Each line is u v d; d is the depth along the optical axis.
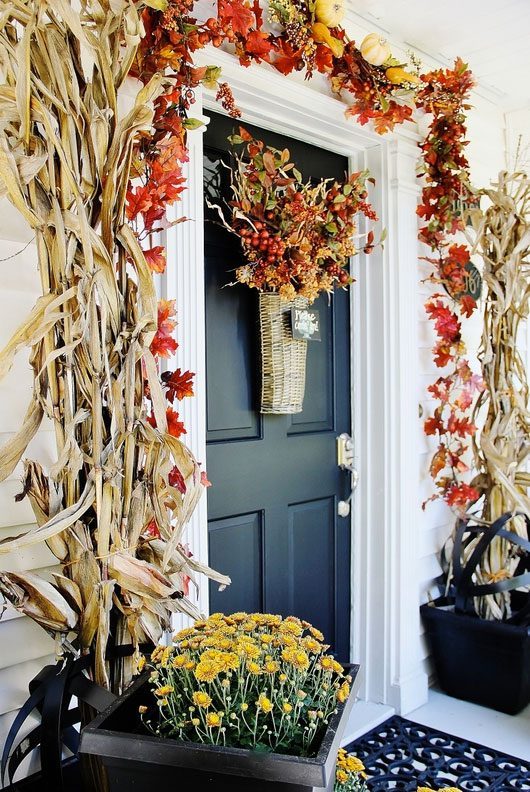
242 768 0.96
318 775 0.94
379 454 2.46
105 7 1.14
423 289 2.60
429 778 1.94
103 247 1.15
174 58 1.45
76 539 1.19
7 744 1.18
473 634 2.40
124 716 1.11
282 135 2.23
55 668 1.25
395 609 2.43
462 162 2.43
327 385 2.43
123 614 1.28
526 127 3.09
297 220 1.75
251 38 1.65
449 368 2.75
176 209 1.67
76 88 1.12
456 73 2.30
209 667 1.03
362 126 2.27
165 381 1.56
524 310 2.45
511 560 2.57
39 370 1.18
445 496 2.58
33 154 1.10
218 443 2.02
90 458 1.19
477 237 2.41
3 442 1.35
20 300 1.37
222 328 2.02
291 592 2.28
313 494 2.36
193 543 1.72
